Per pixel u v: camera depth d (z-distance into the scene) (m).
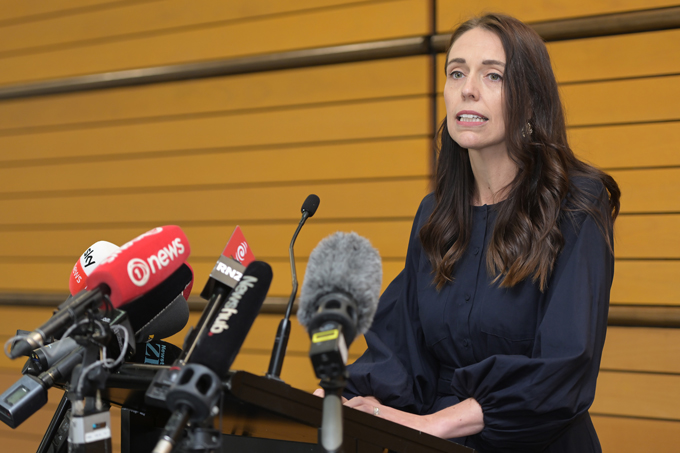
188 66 3.43
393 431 1.05
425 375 1.66
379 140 3.07
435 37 2.92
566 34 2.66
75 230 3.68
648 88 2.57
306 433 1.04
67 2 3.71
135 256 0.99
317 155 3.18
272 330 3.19
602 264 1.42
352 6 3.09
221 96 3.38
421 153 2.99
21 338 0.85
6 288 3.80
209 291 1.09
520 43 1.53
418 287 1.71
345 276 0.87
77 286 1.24
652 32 2.57
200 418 0.78
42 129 3.78
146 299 1.07
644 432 2.54
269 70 3.29
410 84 3.01
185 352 0.93
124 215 3.57
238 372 0.85
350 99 3.12
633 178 2.58
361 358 1.71
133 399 1.04
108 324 0.96
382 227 3.04
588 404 1.32
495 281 1.52
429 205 1.81
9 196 3.83
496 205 1.60
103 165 3.63
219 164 3.38
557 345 1.33
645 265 2.56
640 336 2.57
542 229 1.46
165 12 3.49
